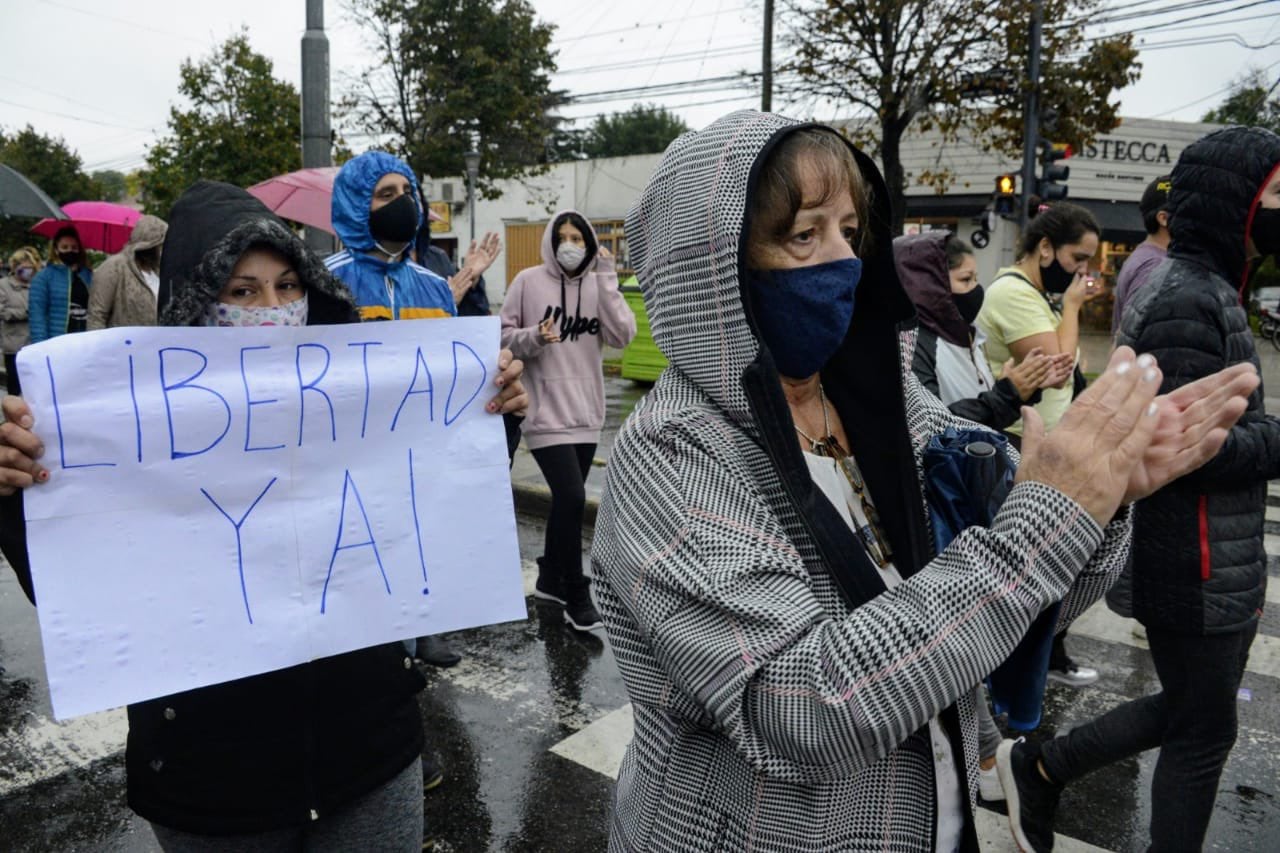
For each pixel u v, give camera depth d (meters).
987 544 0.96
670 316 1.15
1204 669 2.10
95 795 3.04
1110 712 2.43
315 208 6.89
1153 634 2.17
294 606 1.50
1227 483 2.02
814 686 0.93
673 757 1.16
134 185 31.55
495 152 23.20
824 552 1.08
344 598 1.54
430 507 1.60
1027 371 2.80
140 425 1.39
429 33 21.83
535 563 5.49
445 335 1.61
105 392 1.37
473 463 1.64
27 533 1.33
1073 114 17.78
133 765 1.54
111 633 1.37
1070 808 2.98
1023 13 16.55
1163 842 2.21
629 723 3.51
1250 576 2.06
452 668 4.00
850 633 0.94
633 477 1.12
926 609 0.93
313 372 1.52
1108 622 4.60
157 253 6.77
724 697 0.97
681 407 1.14
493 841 2.80
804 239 1.17
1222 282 2.06
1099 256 26.64
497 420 1.66
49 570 1.33
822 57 18.31
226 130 20.02
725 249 1.08
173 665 1.40
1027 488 0.97
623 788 1.31
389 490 1.57
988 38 17.28
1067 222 3.70
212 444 1.44
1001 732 3.51
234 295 1.59
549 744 3.36
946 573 0.96
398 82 22.16
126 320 6.64
